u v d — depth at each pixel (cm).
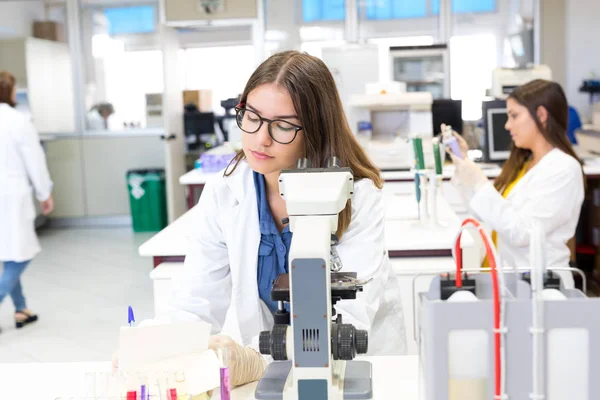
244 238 159
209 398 125
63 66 764
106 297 489
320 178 108
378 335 169
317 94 141
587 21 745
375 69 599
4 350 387
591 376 96
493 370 96
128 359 122
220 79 829
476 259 264
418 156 283
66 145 761
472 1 764
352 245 146
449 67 727
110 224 772
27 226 415
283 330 107
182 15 721
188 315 159
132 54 766
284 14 770
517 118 279
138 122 773
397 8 770
